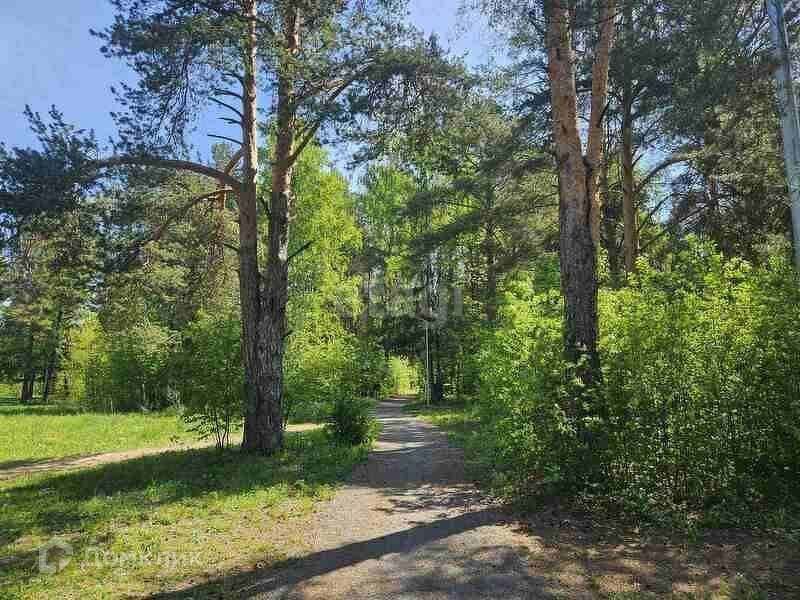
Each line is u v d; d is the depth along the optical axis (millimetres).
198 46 9531
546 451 6875
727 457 6438
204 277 14727
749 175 13539
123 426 20703
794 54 9914
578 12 7484
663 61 10422
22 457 14031
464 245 30094
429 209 23344
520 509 6668
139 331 19000
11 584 4812
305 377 15844
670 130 11391
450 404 35125
